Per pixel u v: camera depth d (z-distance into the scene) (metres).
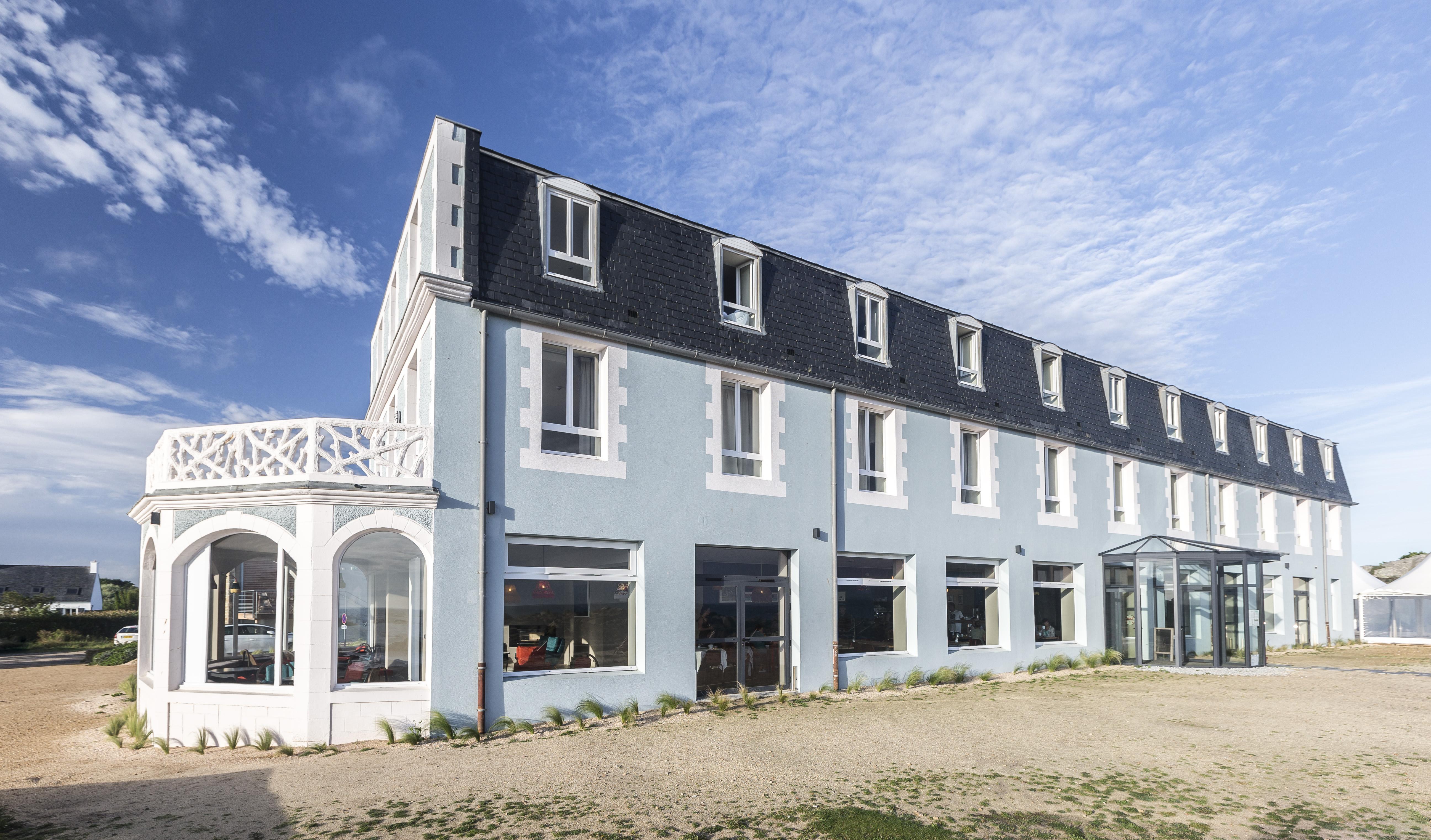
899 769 8.90
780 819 7.11
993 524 18.69
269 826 7.07
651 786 8.23
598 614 12.59
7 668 27.23
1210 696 14.69
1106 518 21.81
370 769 8.97
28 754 10.83
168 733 10.63
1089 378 22.36
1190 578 20.41
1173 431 25.23
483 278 11.77
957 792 8.01
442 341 11.34
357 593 10.80
